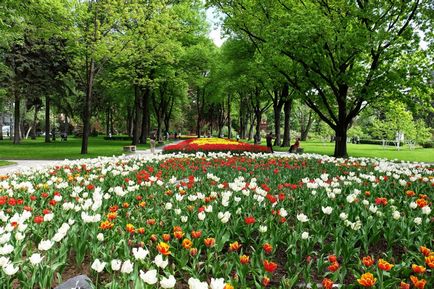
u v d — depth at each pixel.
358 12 19.23
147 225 4.92
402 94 20.00
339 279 3.76
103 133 76.81
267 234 4.76
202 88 51.69
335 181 7.63
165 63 33.28
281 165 11.78
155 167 11.05
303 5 21.16
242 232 5.18
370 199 6.43
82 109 47.84
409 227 4.88
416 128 40.34
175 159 12.84
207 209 5.01
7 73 30.77
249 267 3.82
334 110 25.00
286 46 19.58
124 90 39.81
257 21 22.73
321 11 20.03
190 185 7.09
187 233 4.58
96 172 9.91
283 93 34.19
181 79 35.28
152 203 6.22
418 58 20.58
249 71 30.50
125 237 4.46
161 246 3.59
